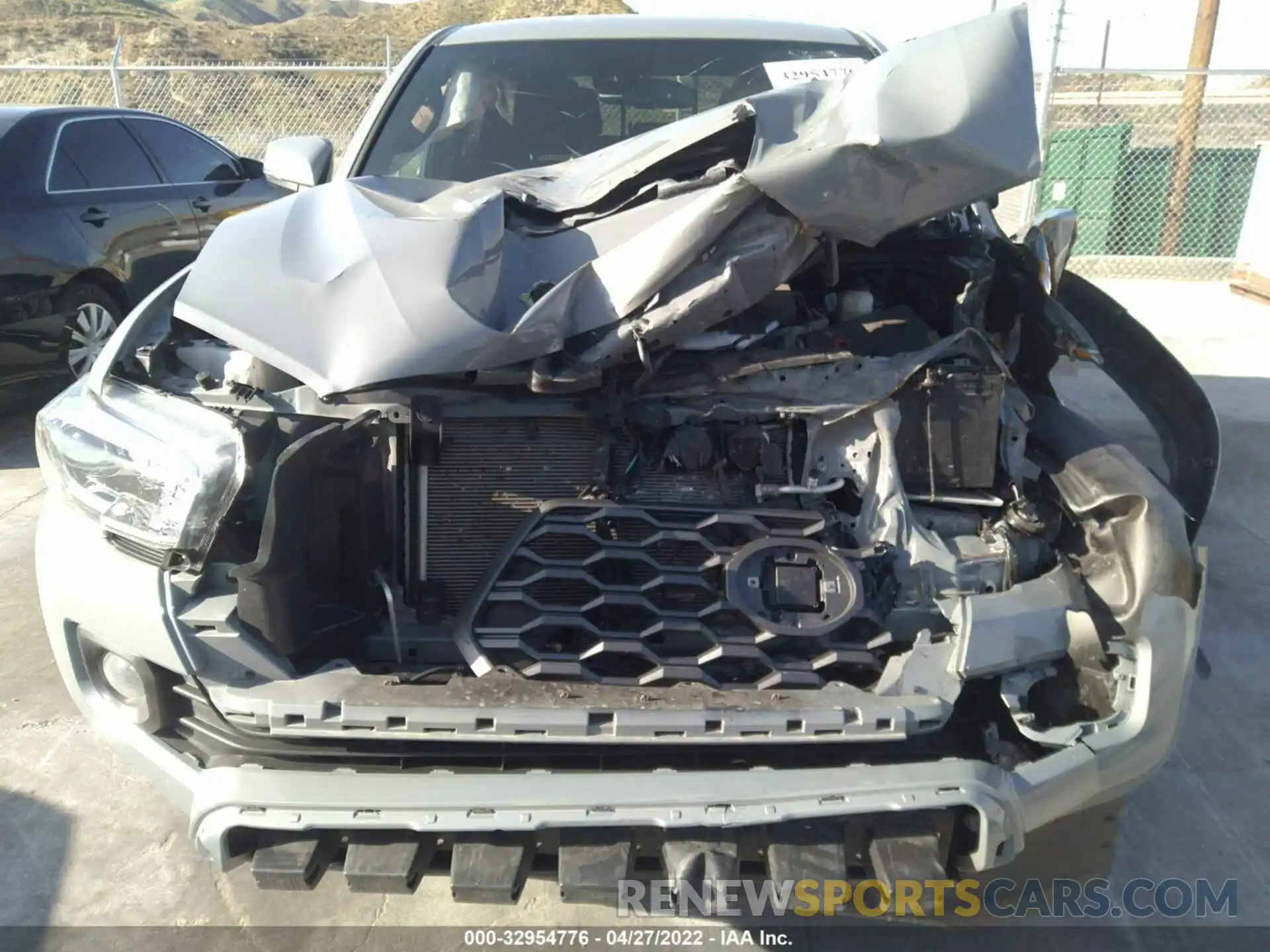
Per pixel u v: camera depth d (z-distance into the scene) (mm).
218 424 1974
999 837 1809
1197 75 10453
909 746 1938
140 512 1970
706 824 1700
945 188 2115
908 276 2717
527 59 3594
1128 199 11383
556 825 1694
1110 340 2961
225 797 1760
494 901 1733
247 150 12375
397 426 2102
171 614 1867
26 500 4824
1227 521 4645
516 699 1792
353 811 1723
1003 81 2133
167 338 2395
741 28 3738
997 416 2227
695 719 1766
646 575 2025
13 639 3564
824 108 2256
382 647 2027
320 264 2156
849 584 1983
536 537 2023
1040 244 2785
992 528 2203
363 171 3289
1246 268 9875
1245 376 7023
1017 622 1973
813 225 2150
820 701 1824
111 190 6168
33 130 5773
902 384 2168
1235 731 3059
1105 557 2162
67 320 5793
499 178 2705
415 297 1996
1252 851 2559
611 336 2059
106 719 2088
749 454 2186
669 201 2311
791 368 2203
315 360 1955
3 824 2645
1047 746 1970
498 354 1970
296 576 1896
